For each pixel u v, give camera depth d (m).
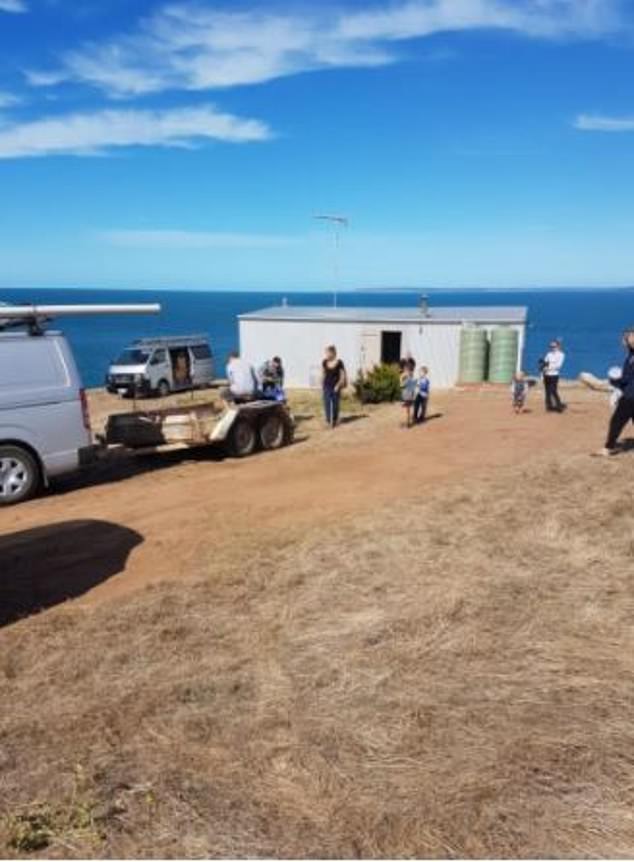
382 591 5.49
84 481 11.05
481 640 4.53
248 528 7.55
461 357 27.44
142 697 3.97
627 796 2.97
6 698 4.04
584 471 9.38
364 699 3.87
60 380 9.87
